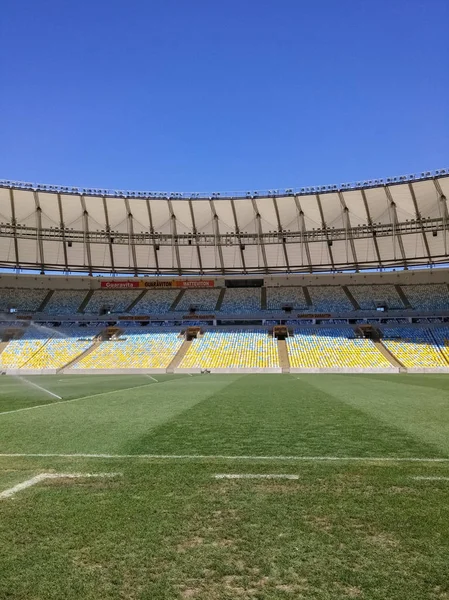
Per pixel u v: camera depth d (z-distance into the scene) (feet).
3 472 20.06
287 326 157.89
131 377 109.91
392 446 24.50
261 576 10.56
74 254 168.35
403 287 167.53
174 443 26.00
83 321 166.50
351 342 145.89
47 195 153.79
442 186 144.66
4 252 162.20
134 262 172.65
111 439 27.63
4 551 12.02
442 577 10.41
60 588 10.15
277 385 74.08
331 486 17.47
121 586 10.20
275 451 23.57
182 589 10.04
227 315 164.86
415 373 121.49
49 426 33.27
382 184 146.61
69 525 13.71
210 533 13.02
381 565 11.02
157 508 15.15
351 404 44.96
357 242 163.63
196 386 74.08
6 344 153.07
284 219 162.91
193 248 171.42
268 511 14.75
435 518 13.98
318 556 11.52
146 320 166.30
